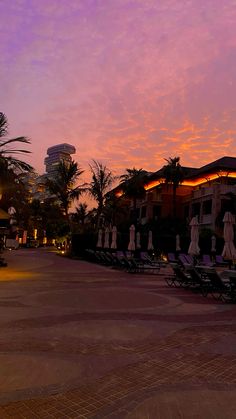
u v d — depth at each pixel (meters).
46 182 42.25
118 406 3.72
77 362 4.99
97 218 39.78
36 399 3.84
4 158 20.52
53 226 54.91
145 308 9.14
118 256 24.33
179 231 44.56
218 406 3.75
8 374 4.50
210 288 12.21
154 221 46.91
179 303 10.15
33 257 34.16
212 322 7.74
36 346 5.68
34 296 10.47
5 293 10.96
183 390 4.14
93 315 8.09
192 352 5.58
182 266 15.04
